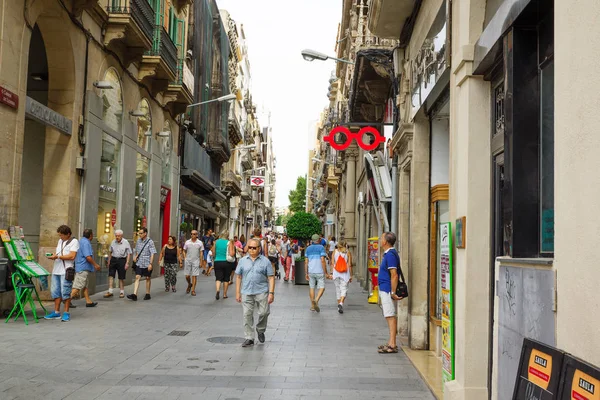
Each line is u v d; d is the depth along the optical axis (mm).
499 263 4816
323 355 8734
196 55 29750
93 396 6094
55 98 14594
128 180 18969
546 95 4555
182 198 28922
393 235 9305
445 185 9281
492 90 5895
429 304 9477
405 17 10438
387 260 9148
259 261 9484
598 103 3137
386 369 7883
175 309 13727
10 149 11320
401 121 10914
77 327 10445
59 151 14516
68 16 13953
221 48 37312
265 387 6691
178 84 23344
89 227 15617
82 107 15180
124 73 18344
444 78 7578
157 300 15578
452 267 6227
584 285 3236
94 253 16031
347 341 10055
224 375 7227
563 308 3490
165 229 25297
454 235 6336
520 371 3695
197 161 31062
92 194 15781
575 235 3371
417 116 9797
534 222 4668
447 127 9750
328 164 45031
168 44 20750
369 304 16312
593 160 3182
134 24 16609
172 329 10719
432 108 9398
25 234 15250
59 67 14453
